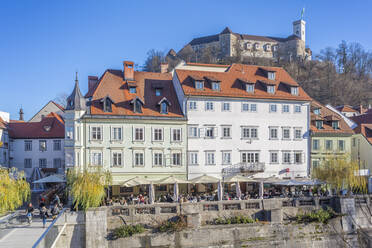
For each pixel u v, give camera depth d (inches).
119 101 2124.8
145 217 1604.3
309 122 2356.1
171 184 2097.7
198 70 2551.7
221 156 2170.3
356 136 2554.1
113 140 2023.9
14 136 2539.4
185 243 1584.6
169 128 2107.5
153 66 5782.5
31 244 1127.6
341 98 4783.5
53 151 2549.2
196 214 1610.5
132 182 1798.7
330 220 1811.0
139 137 2063.2
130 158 2042.3
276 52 6742.1
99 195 1567.4
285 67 5895.7
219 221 1670.8
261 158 2239.2
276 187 2225.6
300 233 1752.0
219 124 2182.6
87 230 1505.9
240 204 1744.6
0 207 1432.1
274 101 2292.1
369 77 5615.2
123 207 1582.2
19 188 1514.5
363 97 4840.1
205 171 2139.5
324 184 2033.7
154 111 2124.8
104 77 2242.9
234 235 1646.2
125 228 1537.9
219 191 1859.0
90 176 1577.3
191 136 2138.3
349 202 1852.9
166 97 2229.3
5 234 1248.2
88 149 1994.3
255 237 1675.7
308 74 5659.5
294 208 1809.8
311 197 1855.3
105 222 1533.0
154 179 2065.7
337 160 1968.5
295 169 2299.5
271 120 2278.5
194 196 1979.6
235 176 1964.8
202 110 2161.7
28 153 2544.3
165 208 1647.4
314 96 4936.0
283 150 2285.9
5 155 2433.6
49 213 1600.6
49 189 2181.3
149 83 2304.4
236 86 2288.4
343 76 5418.3
